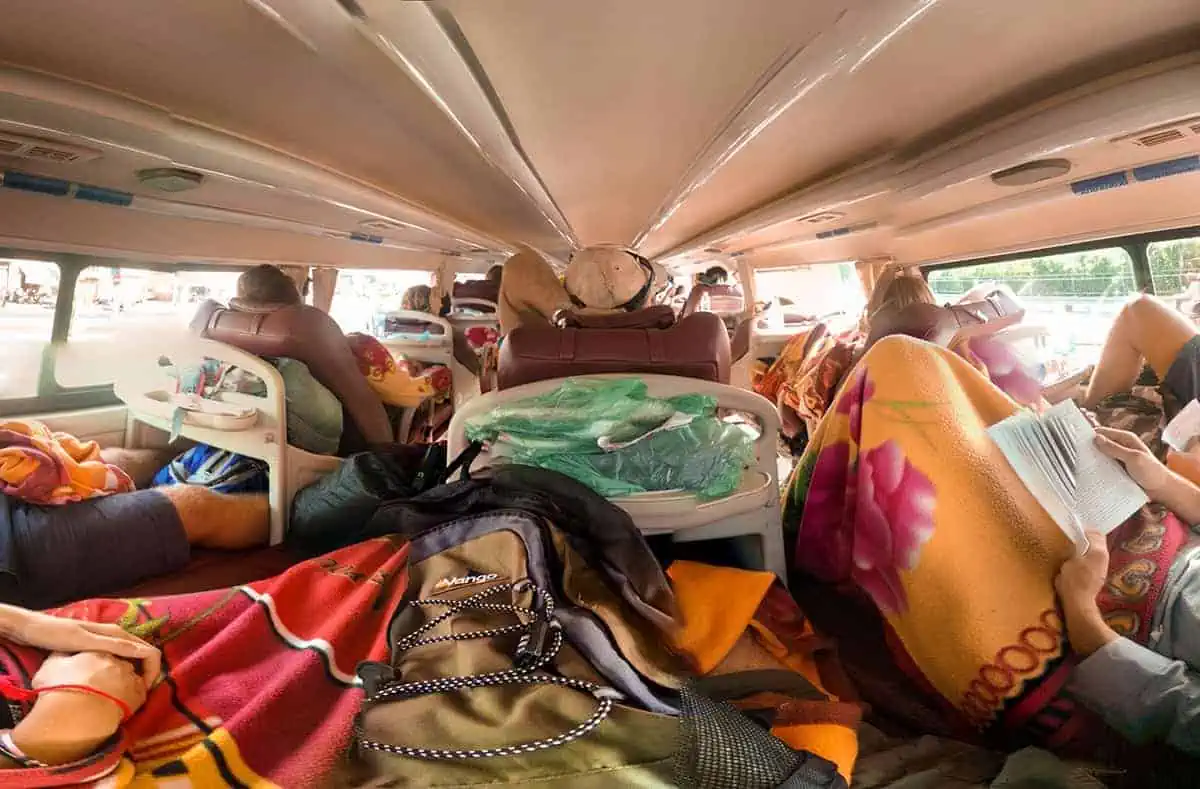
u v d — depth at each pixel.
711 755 1.03
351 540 2.16
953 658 1.41
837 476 1.92
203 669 1.17
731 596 1.62
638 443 1.89
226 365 2.57
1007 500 1.41
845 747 1.17
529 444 1.92
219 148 2.31
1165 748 1.23
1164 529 1.44
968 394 1.65
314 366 2.68
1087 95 1.99
